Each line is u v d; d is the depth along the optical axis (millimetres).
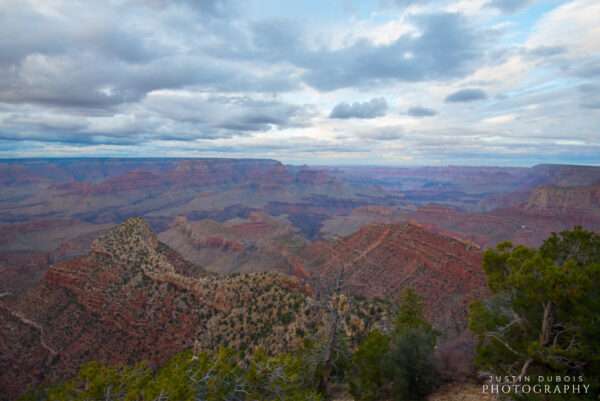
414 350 17641
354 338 26422
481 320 15312
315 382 20156
